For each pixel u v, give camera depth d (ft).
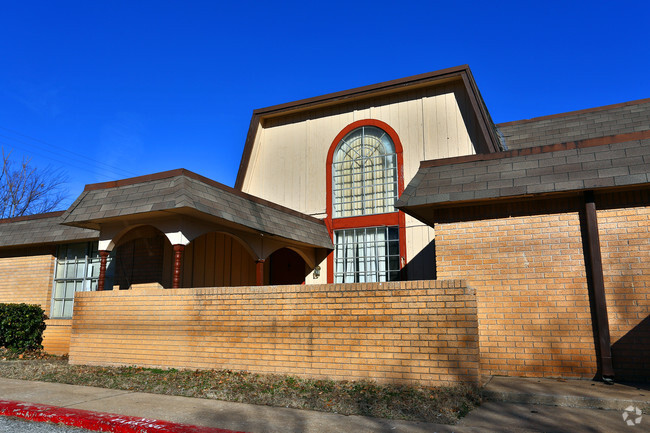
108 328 31.78
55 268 47.47
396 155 48.98
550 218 27.17
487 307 27.58
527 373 26.17
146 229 39.60
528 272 27.12
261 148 56.44
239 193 39.14
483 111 43.21
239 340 27.66
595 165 25.86
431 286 23.85
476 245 28.43
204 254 42.65
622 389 22.30
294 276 52.11
